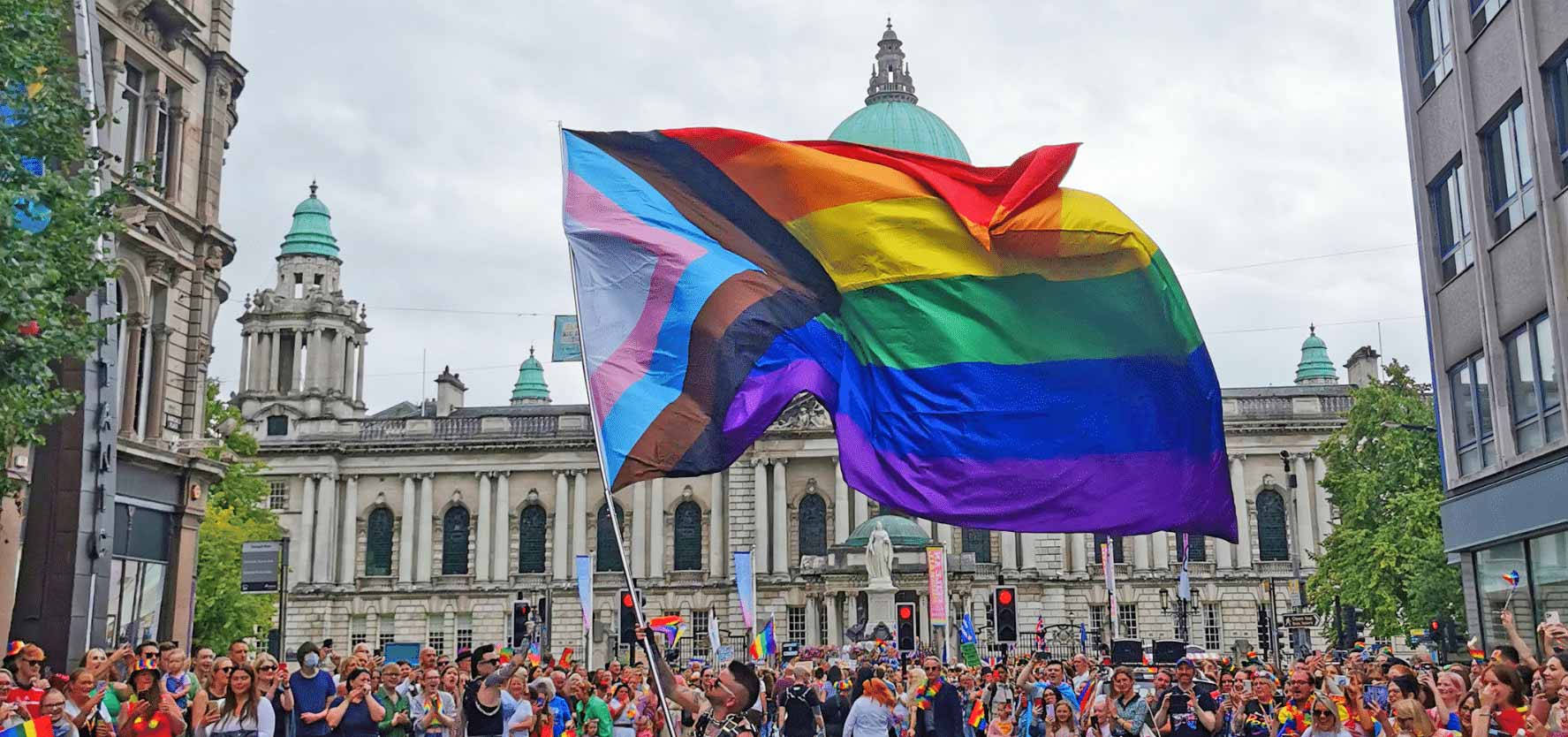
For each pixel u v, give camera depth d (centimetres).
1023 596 11706
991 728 2908
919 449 1755
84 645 3400
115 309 4103
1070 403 1753
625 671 3522
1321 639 11569
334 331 13238
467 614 12362
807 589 11500
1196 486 1748
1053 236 1728
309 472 12488
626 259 1747
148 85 4444
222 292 5038
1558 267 3194
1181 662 2355
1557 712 1502
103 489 3494
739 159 1808
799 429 12206
